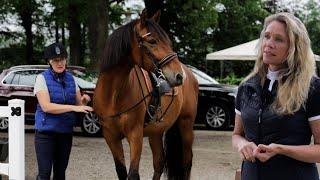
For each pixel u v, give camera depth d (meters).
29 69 12.84
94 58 17.33
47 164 4.69
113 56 4.98
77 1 19.69
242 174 2.94
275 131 2.71
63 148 4.84
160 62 4.80
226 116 14.00
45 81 4.72
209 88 14.12
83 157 9.44
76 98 4.94
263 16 33.12
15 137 4.66
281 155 2.75
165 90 5.32
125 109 5.12
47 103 4.61
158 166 6.26
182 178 6.40
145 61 4.91
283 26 2.68
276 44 2.69
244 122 2.85
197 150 10.50
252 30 33.41
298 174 2.73
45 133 4.71
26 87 12.59
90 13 17.36
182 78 4.78
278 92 2.68
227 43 33.72
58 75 4.81
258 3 33.84
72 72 12.34
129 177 5.03
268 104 2.74
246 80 2.89
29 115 12.55
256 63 2.83
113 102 5.16
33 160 9.17
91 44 17.47
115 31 5.07
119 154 5.43
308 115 2.67
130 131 5.18
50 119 4.70
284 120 2.68
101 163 8.88
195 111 6.60
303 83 2.63
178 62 4.86
